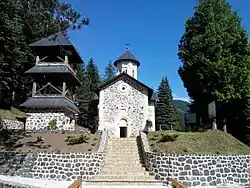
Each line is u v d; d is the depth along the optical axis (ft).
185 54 95.30
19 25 64.49
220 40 89.86
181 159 54.29
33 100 85.92
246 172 56.08
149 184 53.06
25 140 69.21
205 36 91.04
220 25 93.09
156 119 152.97
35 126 83.51
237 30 93.04
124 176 55.72
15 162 58.23
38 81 93.76
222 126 96.02
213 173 54.03
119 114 106.93
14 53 74.13
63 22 58.95
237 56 91.50
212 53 90.02
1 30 59.67
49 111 84.43
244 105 90.33
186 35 99.60
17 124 101.24
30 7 59.72
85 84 167.63
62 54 92.99
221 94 86.84
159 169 55.26
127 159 63.98
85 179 55.31
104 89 109.81
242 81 88.48
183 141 67.92
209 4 96.99
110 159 63.82
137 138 76.02
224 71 86.63
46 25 61.67
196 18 98.48
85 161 57.41
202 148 64.75
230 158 56.08
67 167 56.90
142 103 107.55
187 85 98.89
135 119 106.32
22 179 54.19
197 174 53.42
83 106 156.97
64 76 90.58
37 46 88.84
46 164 57.31
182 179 52.95
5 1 56.90
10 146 65.05
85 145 66.28
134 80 108.99
